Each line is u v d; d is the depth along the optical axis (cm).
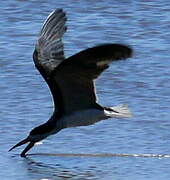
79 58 1370
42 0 2453
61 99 1446
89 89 1427
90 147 1708
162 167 1612
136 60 2105
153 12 2391
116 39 2244
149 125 1795
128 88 1978
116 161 1645
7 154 1681
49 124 1499
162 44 2208
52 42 1444
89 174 1591
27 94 1945
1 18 2364
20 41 2225
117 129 1778
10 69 2069
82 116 1444
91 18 2356
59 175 1586
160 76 2033
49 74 1425
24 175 1588
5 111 1861
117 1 2453
